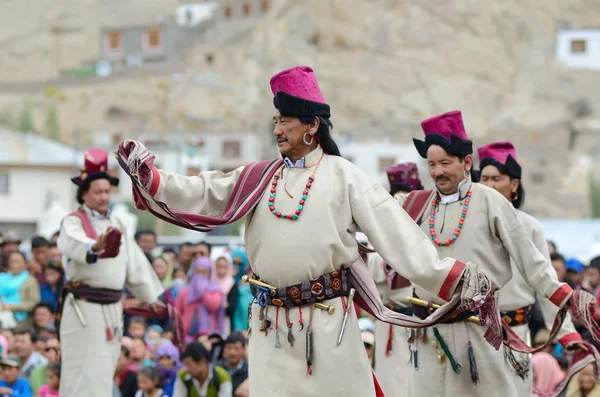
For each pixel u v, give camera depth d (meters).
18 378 14.70
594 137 130.38
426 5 145.38
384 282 11.40
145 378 13.89
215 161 108.81
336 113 137.12
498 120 137.25
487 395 9.09
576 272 18.56
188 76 136.75
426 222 9.41
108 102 133.75
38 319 17.39
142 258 11.76
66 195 77.88
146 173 7.40
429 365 9.21
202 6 165.00
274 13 143.88
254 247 7.66
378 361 11.41
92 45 173.12
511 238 9.11
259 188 7.63
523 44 146.38
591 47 146.38
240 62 138.62
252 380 7.70
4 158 80.44
